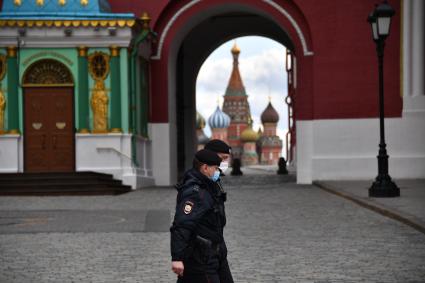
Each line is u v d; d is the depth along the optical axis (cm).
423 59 3167
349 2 3192
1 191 2620
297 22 3256
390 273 1112
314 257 1265
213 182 693
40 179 2722
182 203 675
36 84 2927
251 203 2234
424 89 3166
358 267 1164
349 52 3191
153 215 1941
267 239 1486
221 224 691
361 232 1548
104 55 2936
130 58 2966
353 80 3188
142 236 1551
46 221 1819
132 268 1186
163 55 3297
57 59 2914
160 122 3294
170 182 3291
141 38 3009
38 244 1449
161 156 3291
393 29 3183
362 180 3111
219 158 693
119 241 1481
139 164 3073
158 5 3275
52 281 1093
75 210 2081
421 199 2123
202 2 3300
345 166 3172
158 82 3297
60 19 2875
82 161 2923
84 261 1257
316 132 3197
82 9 2977
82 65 2914
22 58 2916
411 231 1541
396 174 3147
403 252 1293
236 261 1239
